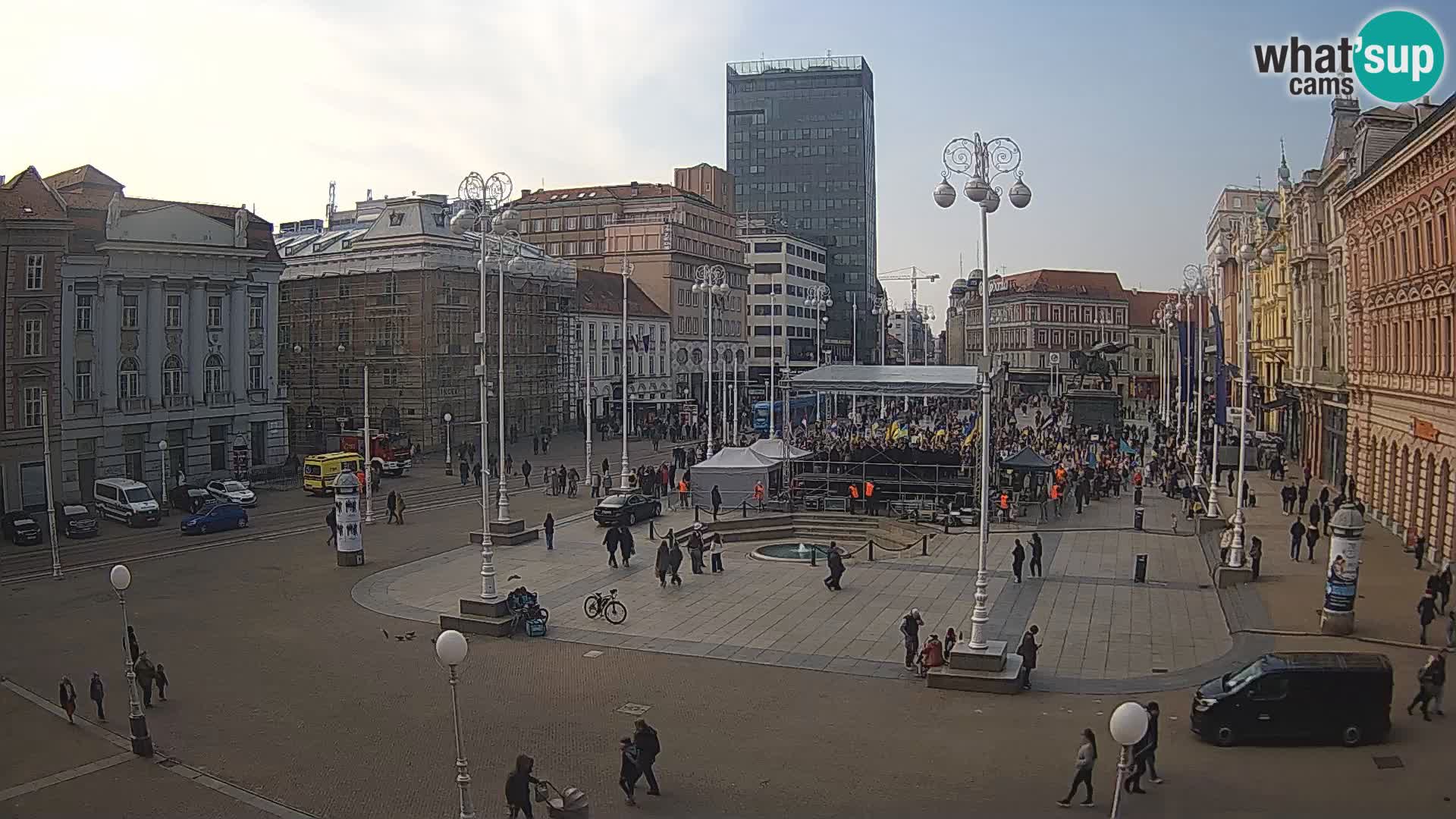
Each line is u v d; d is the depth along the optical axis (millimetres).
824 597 37312
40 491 58406
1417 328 44750
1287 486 59719
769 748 22656
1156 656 29531
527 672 28688
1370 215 52469
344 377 93000
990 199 28125
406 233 93062
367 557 45469
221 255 69125
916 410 124625
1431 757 21391
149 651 31109
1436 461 41812
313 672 28828
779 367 156750
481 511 58625
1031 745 22656
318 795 20578
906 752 22328
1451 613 28953
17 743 23656
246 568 43312
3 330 56656
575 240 145500
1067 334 165500
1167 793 19688
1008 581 39781
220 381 70562
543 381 104375
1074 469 65812
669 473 67000
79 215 63406
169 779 21484
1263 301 92062
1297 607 34156
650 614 34875
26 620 35062
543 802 18688
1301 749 22047
